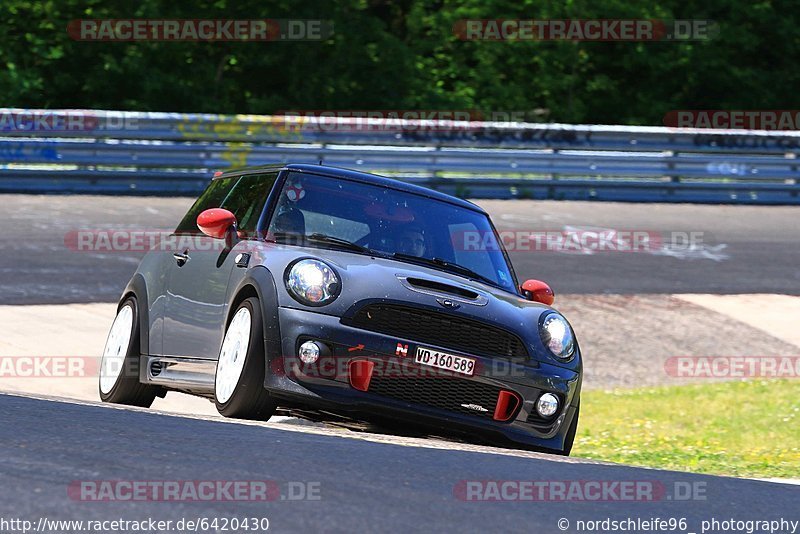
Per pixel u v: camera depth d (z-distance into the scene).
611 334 44.25
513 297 22.55
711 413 35.19
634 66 106.94
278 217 22.42
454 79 102.69
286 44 94.88
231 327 21.12
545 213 64.56
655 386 39.28
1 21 88.88
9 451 14.05
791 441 31.31
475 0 101.62
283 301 19.94
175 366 23.77
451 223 23.92
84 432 15.84
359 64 94.75
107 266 45.97
